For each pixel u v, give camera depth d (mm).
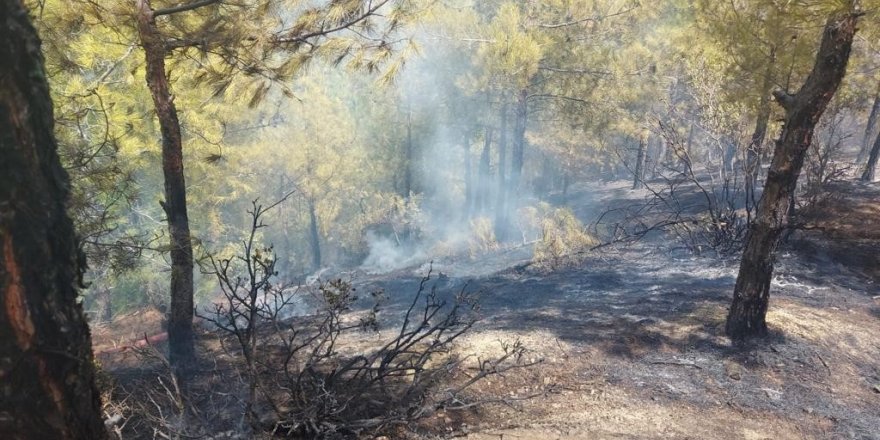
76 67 5254
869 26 8867
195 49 5762
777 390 5195
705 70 10547
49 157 1747
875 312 7215
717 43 10531
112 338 9359
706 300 7512
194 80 6211
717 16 10500
